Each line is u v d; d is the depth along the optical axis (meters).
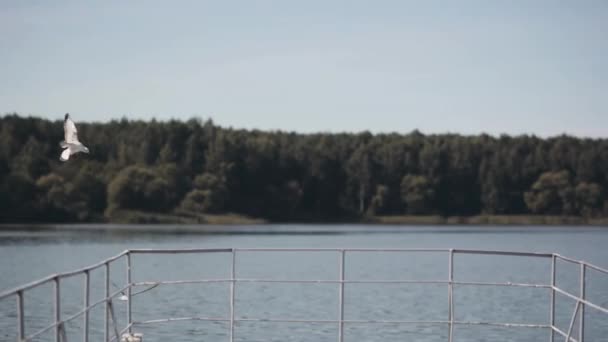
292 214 152.62
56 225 128.75
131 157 154.38
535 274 56.50
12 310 34.03
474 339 27.00
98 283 45.91
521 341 26.77
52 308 34.94
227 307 35.22
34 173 137.62
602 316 32.84
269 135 183.75
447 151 162.12
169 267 61.53
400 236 111.88
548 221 154.38
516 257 74.75
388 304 36.75
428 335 27.42
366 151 163.75
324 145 167.75
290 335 26.97
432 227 146.88
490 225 155.62
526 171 158.50
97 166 146.88
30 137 148.12
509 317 33.16
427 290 42.03
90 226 126.69
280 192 152.75
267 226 141.12
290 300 37.72
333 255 76.25
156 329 28.03
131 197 135.62
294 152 160.38
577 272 57.75
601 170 156.00
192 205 142.00
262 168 154.38
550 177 155.38
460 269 61.62
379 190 157.00
